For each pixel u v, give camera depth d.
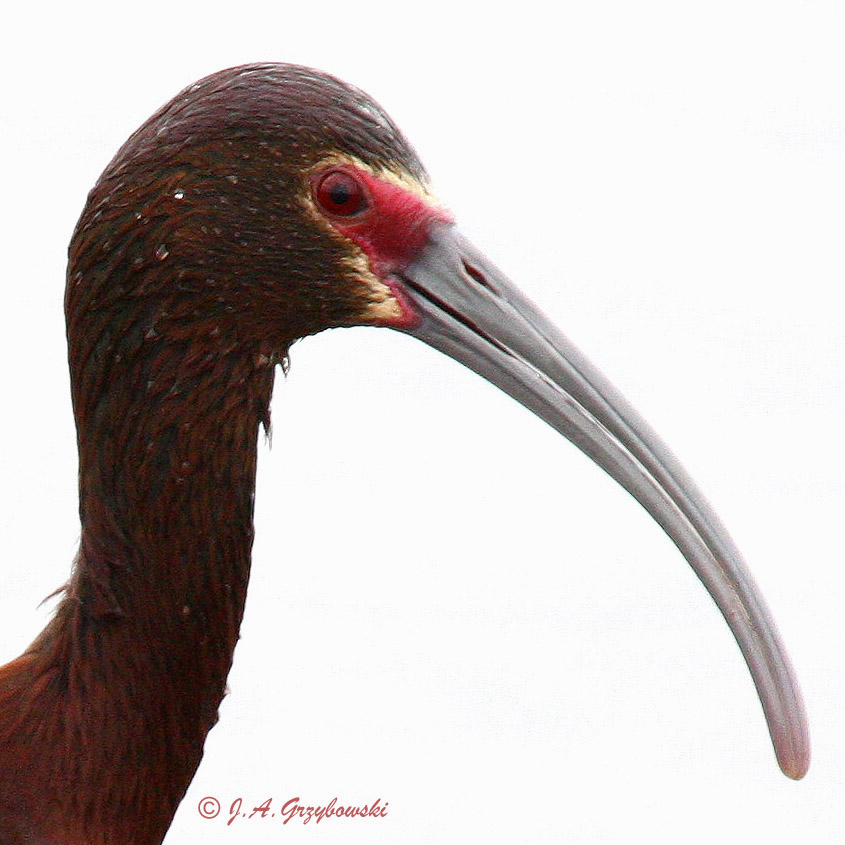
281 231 8.41
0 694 8.89
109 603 8.74
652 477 8.77
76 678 8.78
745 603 8.73
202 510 8.70
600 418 8.78
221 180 8.29
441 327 8.77
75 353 8.55
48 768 8.75
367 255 8.60
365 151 8.44
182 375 8.48
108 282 8.36
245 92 8.31
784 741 8.72
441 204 8.74
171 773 9.05
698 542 8.76
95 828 8.85
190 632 8.85
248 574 8.99
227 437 8.67
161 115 8.36
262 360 8.68
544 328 8.85
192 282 8.38
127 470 8.59
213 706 9.11
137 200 8.27
